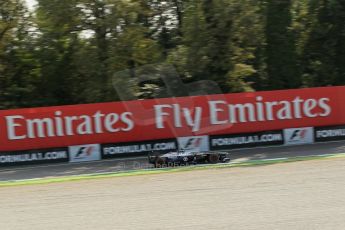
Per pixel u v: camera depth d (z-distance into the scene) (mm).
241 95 40438
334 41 58500
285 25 56938
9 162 37938
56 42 53812
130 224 17844
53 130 38688
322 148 38250
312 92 41469
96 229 17484
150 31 57500
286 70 56906
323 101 41625
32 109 38469
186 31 50469
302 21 60344
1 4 53094
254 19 50156
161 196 22219
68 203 21859
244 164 31047
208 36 50062
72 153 38688
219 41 50344
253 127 40656
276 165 29500
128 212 19609
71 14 49844
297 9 61094
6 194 24828
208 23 50312
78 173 33125
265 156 35938
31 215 19969
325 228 16078
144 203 21031
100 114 39125
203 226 17094
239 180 24922
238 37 50562
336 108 41844
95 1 49438
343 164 28156
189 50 49938
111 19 48938
